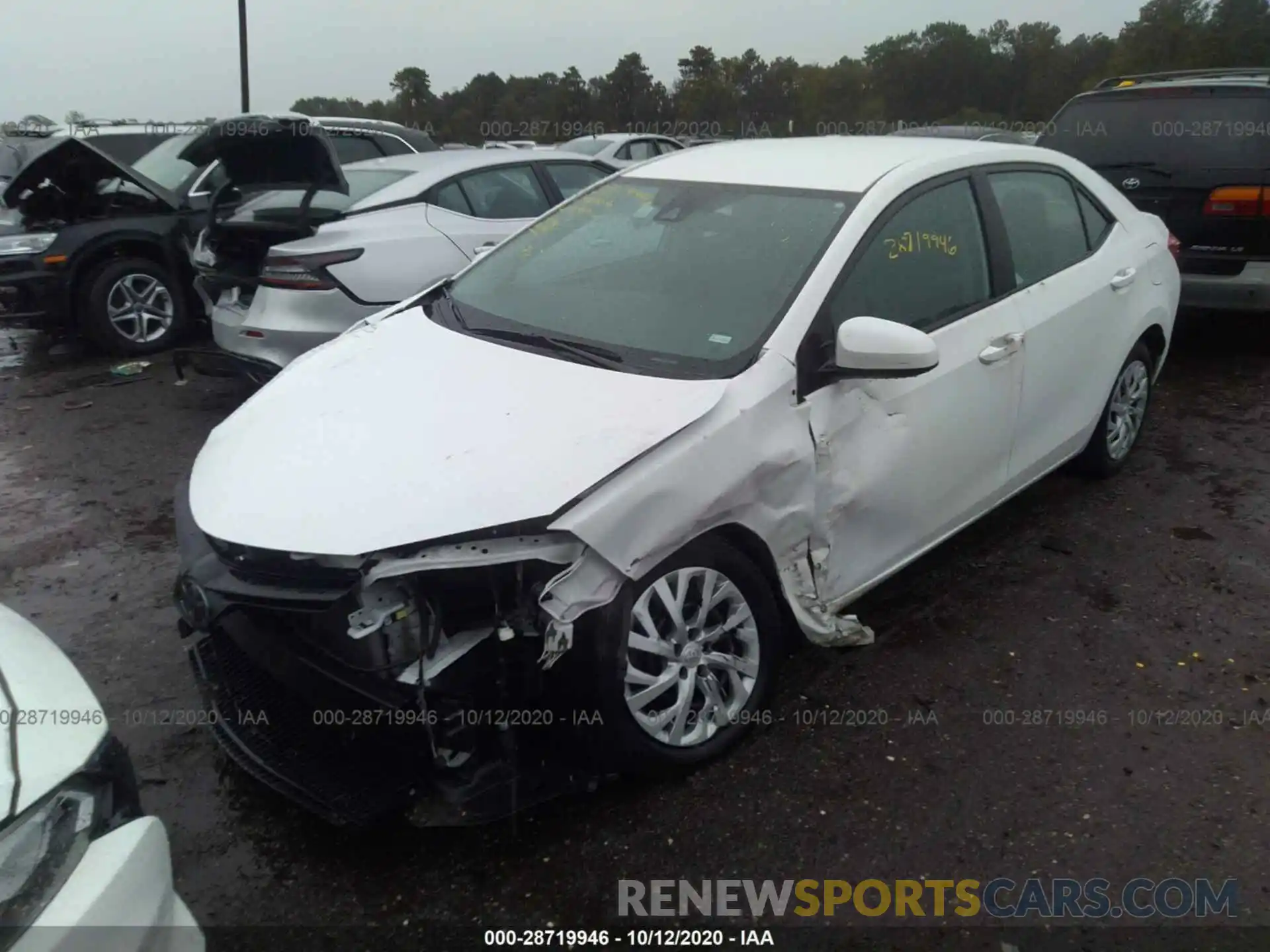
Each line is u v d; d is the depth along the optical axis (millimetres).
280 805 2949
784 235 3420
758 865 2693
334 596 2477
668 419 2762
